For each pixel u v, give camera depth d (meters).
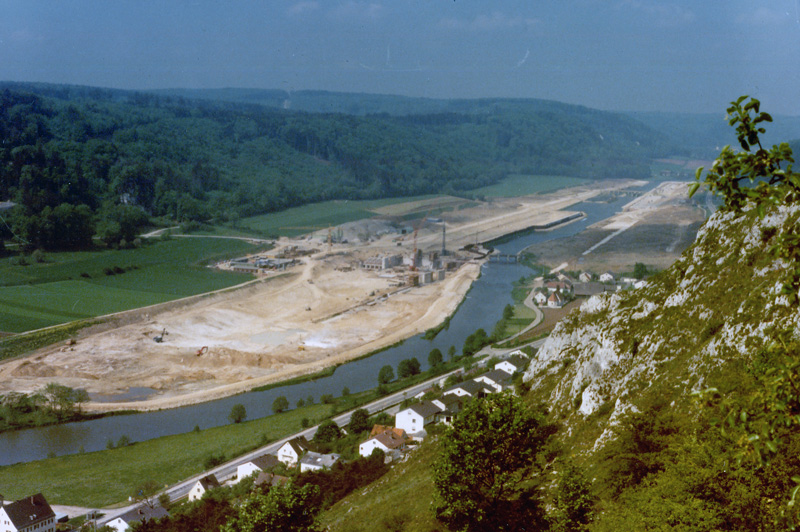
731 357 56.53
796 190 15.92
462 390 140.38
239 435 141.00
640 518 37.69
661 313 73.12
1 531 98.00
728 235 71.81
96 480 120.75
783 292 16.73
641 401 60.88
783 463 34.66
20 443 140.88
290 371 190.62
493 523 51.56
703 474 36.97
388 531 65.00
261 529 57.16
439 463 54.19
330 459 115.88
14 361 199.50
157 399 170.38
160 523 97.44
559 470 57.88
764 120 15.98
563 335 95.12
